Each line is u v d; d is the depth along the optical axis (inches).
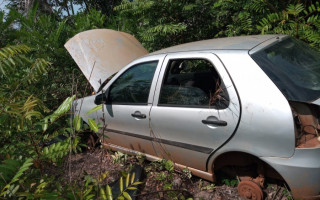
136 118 115.3
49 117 93.3
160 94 107.3
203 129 92.0
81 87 211.8
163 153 112.0
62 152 90.4
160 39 227.8
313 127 74.2
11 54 115.0
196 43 113.4
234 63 87.4
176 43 232.2
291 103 76.0
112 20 331.0
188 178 110.3
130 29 271.3
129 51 169.6
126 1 251.4
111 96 129.0
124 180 111.3
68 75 223.9
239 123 82.4
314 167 71.4
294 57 91.2
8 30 250.7
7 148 100.7
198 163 100.1
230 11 209.3
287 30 151.1
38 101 111.4
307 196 75.1
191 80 117.2
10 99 121.6
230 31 192.1
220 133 87.4
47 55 214.4
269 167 89.9
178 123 99.4
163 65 108.3
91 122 81.4
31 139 99.4
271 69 82.4
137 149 124.4
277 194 94.0
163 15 225.0
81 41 166.7
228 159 95.8
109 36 174.9
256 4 169.3
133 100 118.3
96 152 147.7
